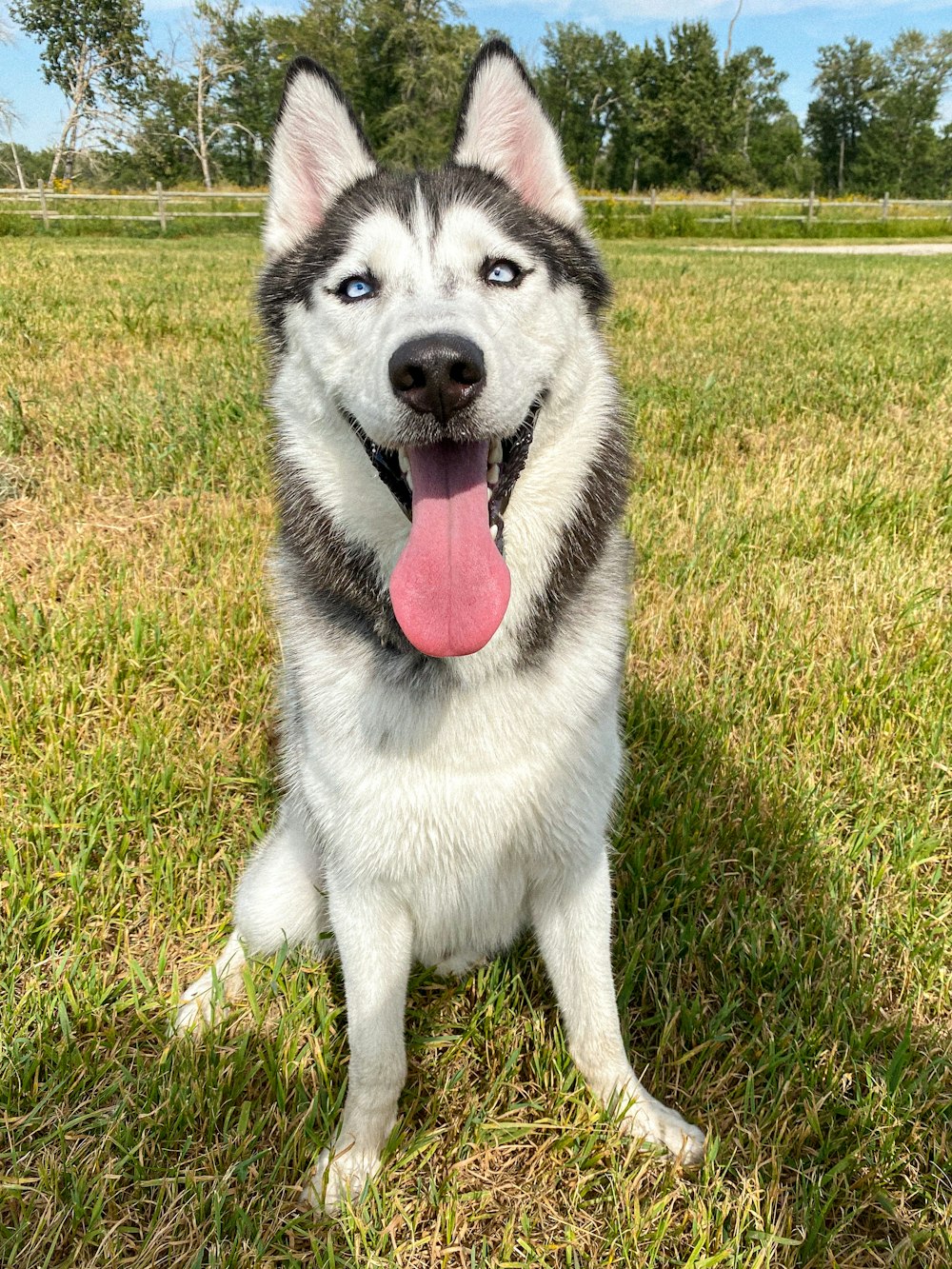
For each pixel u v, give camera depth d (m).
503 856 0.48
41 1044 0.48
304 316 0.50
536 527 0.47
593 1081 0.49
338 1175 0.45
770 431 1.35
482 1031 0.53
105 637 0.80
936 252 5.56
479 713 0.44
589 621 0.48
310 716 0.46
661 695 0.76
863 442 1.29
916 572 0.92
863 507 1.06
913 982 0.53
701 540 1.00
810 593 0.91
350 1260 0.42
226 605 0.86
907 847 0.61
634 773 0.70
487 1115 0.48
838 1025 0.50
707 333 2.05
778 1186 0.43
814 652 0.82
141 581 0.91
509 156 0.55
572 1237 0.42
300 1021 0.52
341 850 0.47
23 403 1.37
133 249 4.65
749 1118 0.47
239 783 0.68
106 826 0.62
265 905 0.55
